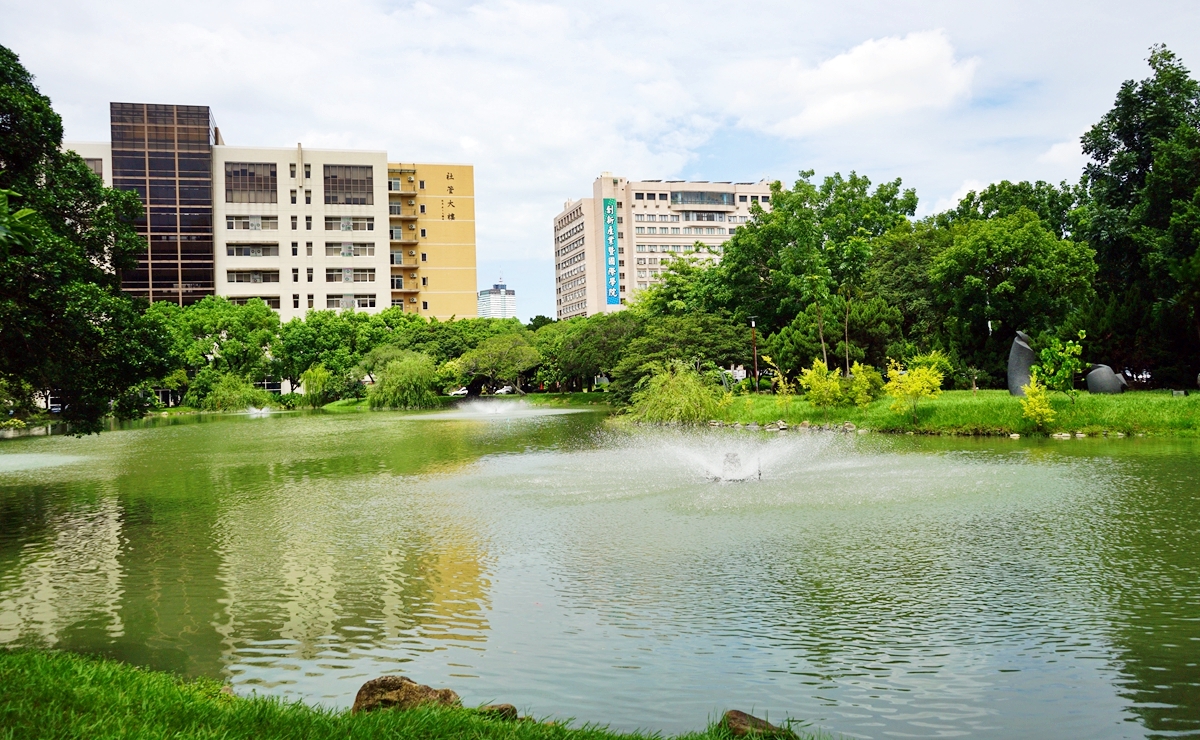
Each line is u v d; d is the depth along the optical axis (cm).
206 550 1482
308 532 1628
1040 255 4150
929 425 3300
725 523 1588
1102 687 788
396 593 1170
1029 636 924
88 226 2236
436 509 1856
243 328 8306
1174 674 812
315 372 7906
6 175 1980
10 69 2020
